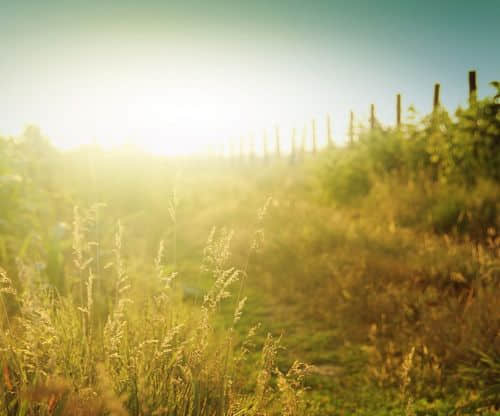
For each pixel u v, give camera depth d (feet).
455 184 24.45
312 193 37.76
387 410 8.84
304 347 11.75
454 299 12.25
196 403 5.26
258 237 5.90
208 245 5.92
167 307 7.00
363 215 25.53
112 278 11.13
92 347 5.54
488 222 18.75
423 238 18.83
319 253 18.74
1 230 12.94
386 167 32.17
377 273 15.33
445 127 27.58
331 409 8.85
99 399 4.55
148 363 5.67
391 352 11.01
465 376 9.70
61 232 12.32
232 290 16.40
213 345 7.04
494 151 24.20
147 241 21.02
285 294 15.48
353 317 13.24
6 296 8.52
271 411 6.28
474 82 30.30
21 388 4.69
